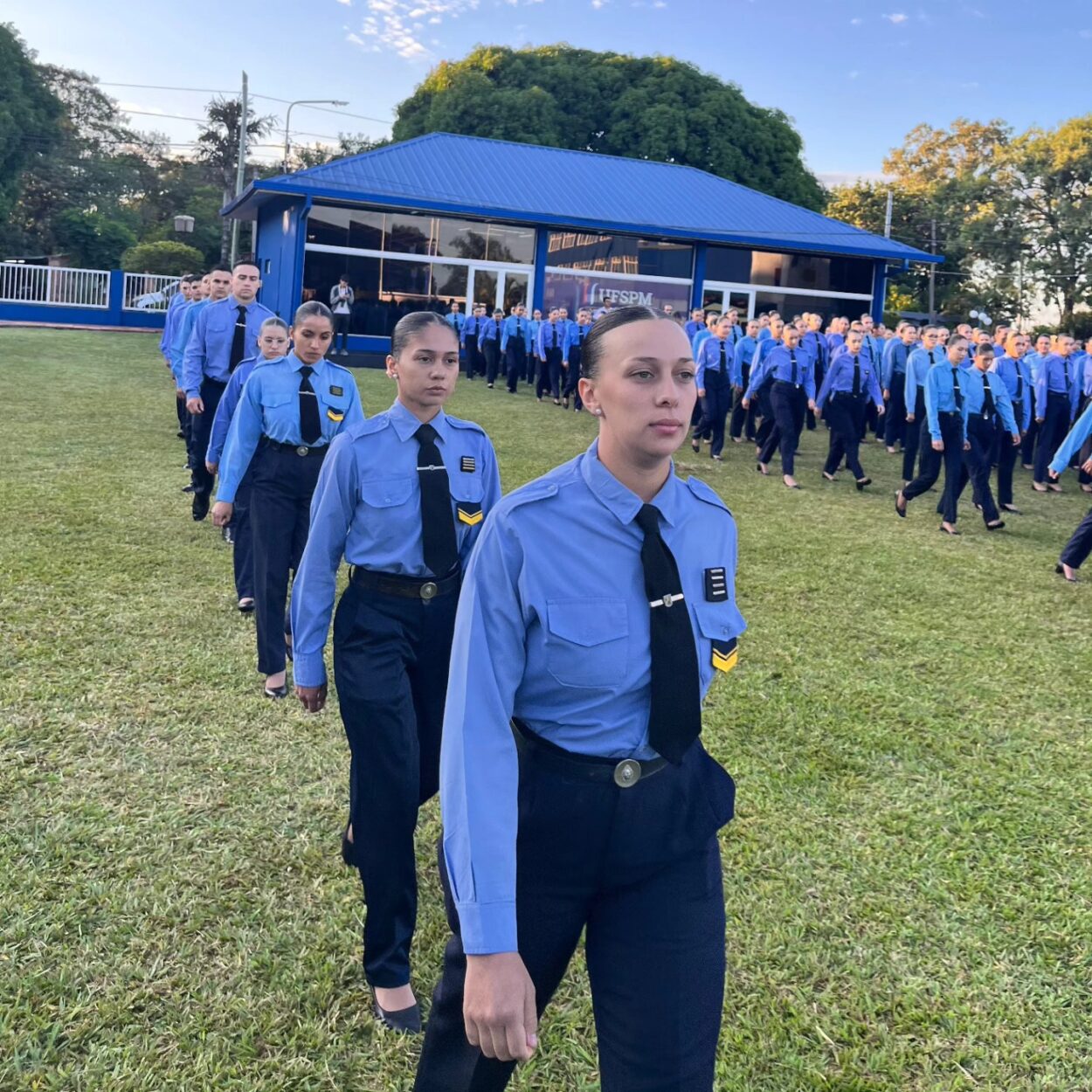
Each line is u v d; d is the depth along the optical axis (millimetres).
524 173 24938
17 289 27156
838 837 3559
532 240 23219
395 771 2643
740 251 24828
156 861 3178
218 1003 2584
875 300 25578
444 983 1744
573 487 1626
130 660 4789
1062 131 42625
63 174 54906
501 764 1548
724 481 11000
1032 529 9508
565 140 37031
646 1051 1608
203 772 3785
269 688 4500
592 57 38438
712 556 1715
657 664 1602
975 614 6410
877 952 2930
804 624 5984
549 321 17219
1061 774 4145
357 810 2648
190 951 2768
